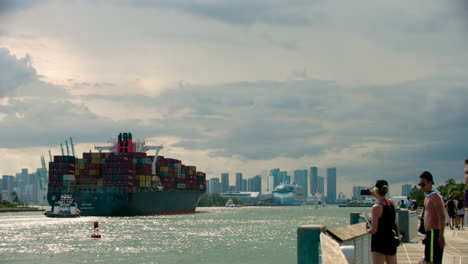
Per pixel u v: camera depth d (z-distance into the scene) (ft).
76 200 603.26
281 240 296.92
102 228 408.87
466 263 71.61
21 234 351.67
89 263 202.28
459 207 144.46
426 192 48.80
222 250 242.99
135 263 199.93
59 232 367.66
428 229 47.98
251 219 594.24
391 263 43.98
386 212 43.60
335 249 30.76
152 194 627.46
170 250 244.63
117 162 597.93
